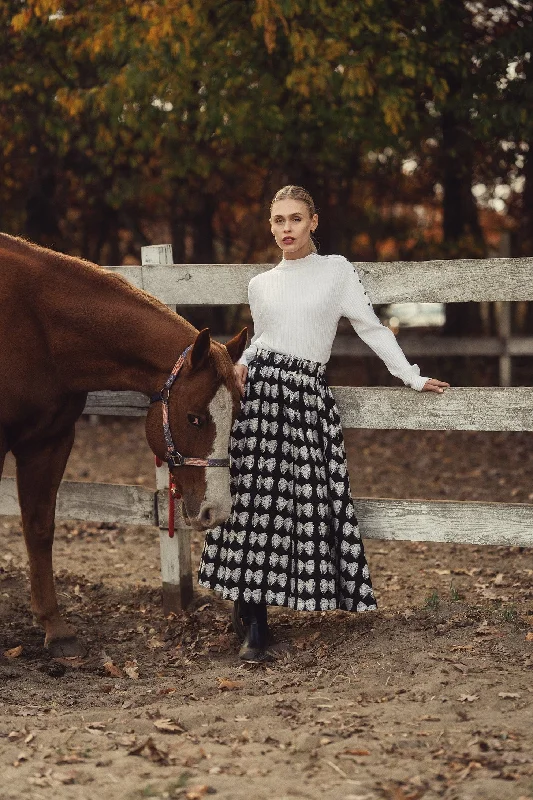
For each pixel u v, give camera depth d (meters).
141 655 3.50
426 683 2.86
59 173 10.59
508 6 8.58
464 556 5.02
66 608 4.07
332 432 3.32
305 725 2.61
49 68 8.89
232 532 3.31
